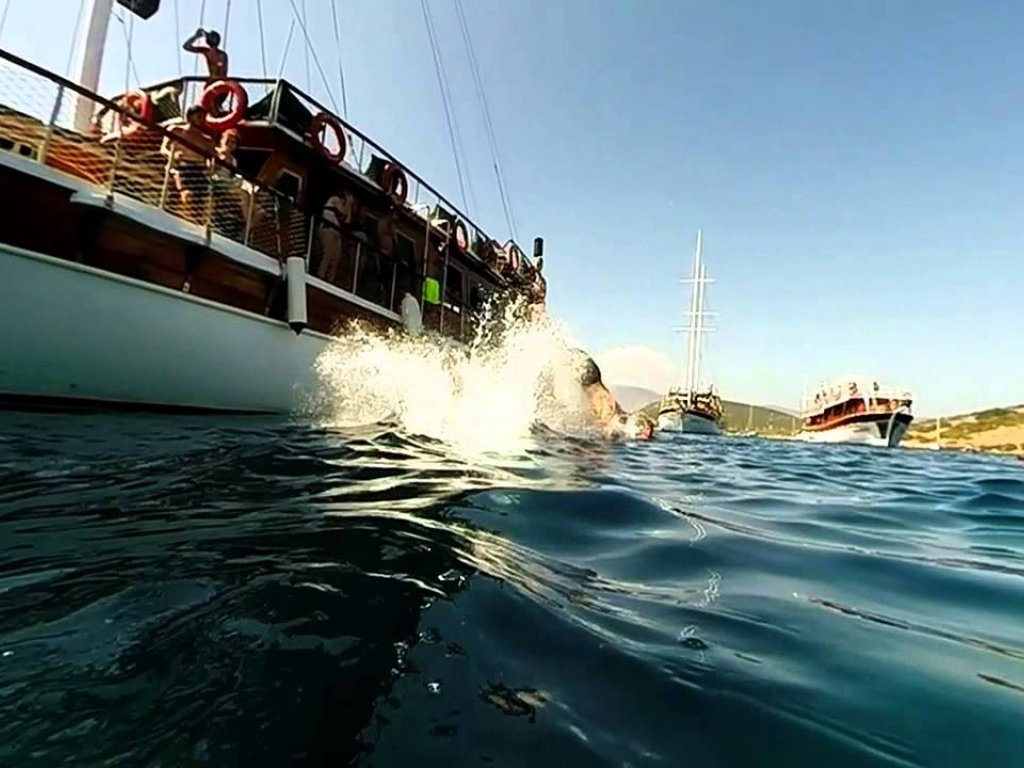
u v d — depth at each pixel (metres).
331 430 7.49
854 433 39.41
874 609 2.72
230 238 8.41
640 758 1.48
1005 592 3.10
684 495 5.68
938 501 6.92
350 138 11.34
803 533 4.37
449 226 14.60
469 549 3.07
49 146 6.46
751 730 1.63
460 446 7.18
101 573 2.41
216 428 6.86
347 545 2.95
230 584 2.37
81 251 6.66
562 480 5.40
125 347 7.16
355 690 1.69
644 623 2.34
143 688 1.62
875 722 1.71
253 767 1.36
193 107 9.64
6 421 5.93
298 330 9.12
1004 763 1.53
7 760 1.32
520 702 1.70
